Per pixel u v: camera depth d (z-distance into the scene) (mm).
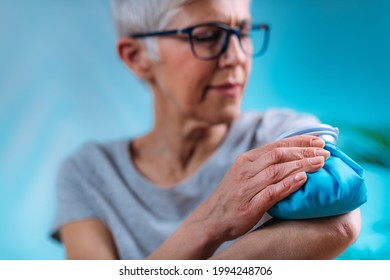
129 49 970
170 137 967
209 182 943
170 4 857
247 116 1004
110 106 2006
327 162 519
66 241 996
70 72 2006
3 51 1970
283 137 569
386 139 1279
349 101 1951
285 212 526
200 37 855
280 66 1980
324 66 1978
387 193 1544
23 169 1944
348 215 545
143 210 962
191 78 869
